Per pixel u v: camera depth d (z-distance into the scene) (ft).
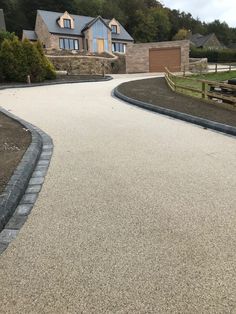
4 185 15.03
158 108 37.73
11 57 70.54
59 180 17.11
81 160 20.24
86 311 8.34
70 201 14.60
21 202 14.69
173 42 112.47
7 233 12.11
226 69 109.50
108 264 10.12
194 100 44.06
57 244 11.28
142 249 10.84
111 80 80.28
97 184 16.39
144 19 217.36
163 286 9.12
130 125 30.35
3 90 60.08
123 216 13.09
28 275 9.72
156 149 22.54
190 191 15.35
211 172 17.84
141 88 56.75
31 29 189.57
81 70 108.78
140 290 9.00
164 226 12.28
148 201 14.38
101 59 113.39
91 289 9.09
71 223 12.68
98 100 46.09
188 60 112.98
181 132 27.91
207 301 8.55
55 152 22.06
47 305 8.57
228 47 281.33
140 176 17.37
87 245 11.16
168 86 60.08
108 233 11.88
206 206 13.83
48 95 51.83
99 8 213.66
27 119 33.09
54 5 197.16
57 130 28.30
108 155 21.15
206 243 11.13
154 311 8.29
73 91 56.70
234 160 19.95
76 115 34.91
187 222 12.55
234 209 13.51
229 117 32.55
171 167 18.76
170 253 10.59
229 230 11.93
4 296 8.91
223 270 9.72
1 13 144.97
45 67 74.69
